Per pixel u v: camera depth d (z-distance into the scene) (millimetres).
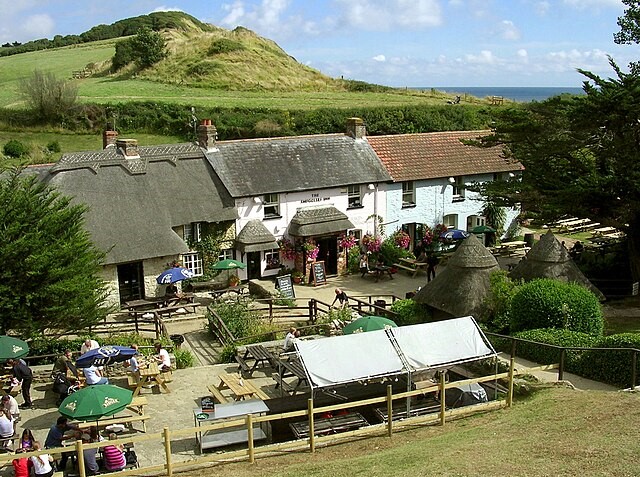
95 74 85500
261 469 12836
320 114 60906
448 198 39875
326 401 16734
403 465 11914
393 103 73812
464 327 17031
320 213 35750
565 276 24359
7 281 20000
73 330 22734
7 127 56156
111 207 30609
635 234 29609
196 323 28266
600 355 17750
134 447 15594
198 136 35531
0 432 15281
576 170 29422
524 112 30531
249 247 33531
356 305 29391
